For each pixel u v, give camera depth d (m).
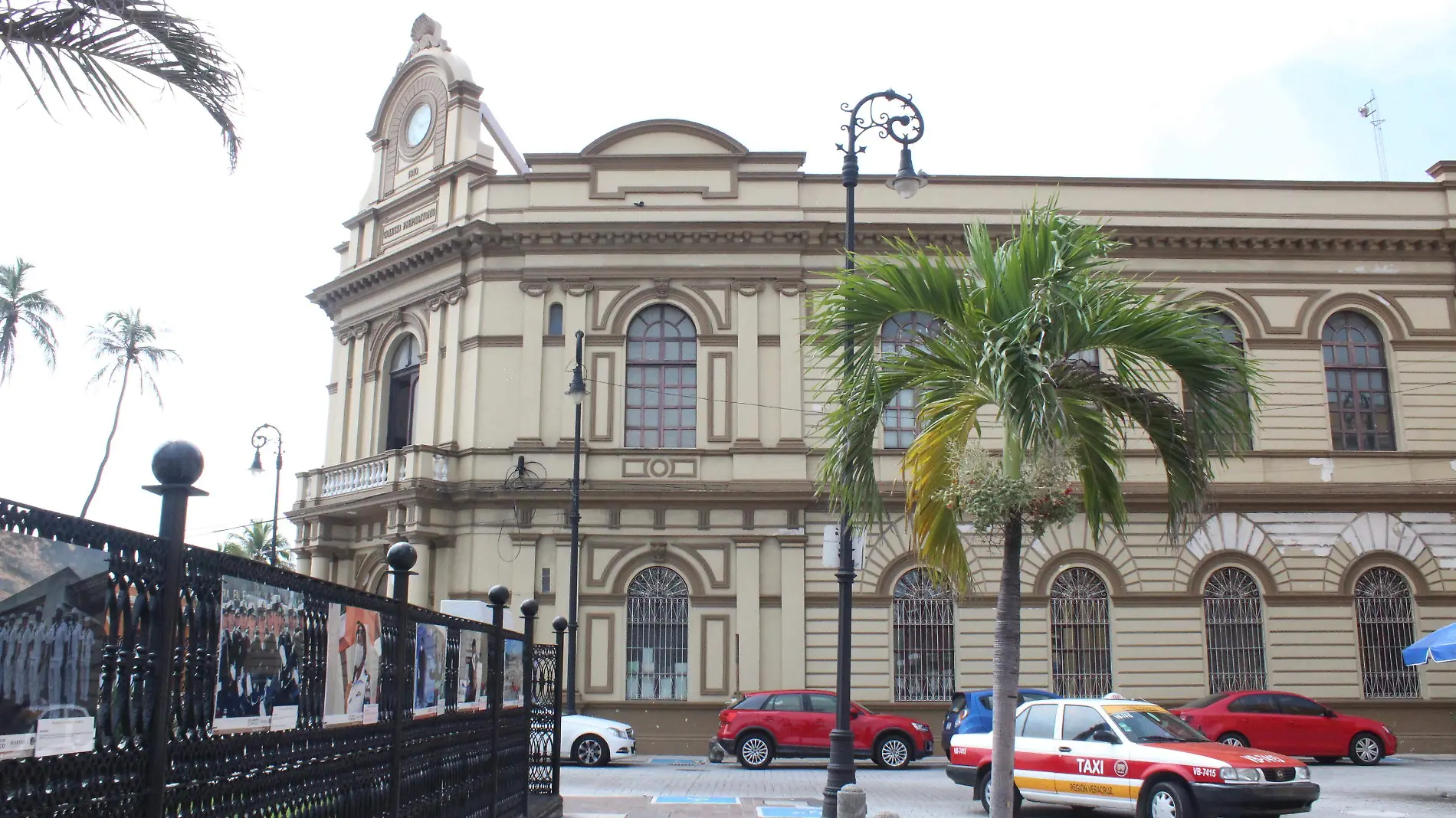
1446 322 29.23
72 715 4.14
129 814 4.46
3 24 6.90
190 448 4.87
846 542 14.87
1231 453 10.16
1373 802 17.33
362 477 28.69
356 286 31.52
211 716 5.19
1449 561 28.00
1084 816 16.23
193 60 7.37
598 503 27.47
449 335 28.88
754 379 28.05
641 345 28.55
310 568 29.56
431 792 9.13
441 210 29.94
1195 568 27.58
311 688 6.43
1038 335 9.67
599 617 27.06
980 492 9.66
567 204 28.81
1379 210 29.48
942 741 24.16
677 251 28.64
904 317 27.55
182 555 4.88
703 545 27.38
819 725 22.75
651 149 29.03
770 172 28.88
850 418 10.62
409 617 8.46
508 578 27.23
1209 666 27.27
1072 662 27.12
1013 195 28.97
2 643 3.79
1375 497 28.02
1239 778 13.35
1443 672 27.42
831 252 28.67
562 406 27.98
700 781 20.00
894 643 26.97
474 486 27.39
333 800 6.77
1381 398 29.00
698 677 26.77
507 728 12.28
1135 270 28.94
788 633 26.89
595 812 15.63
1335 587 27.69
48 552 4.02
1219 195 29.25
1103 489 10.68
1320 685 27.27
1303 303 29.06
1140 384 10.52
